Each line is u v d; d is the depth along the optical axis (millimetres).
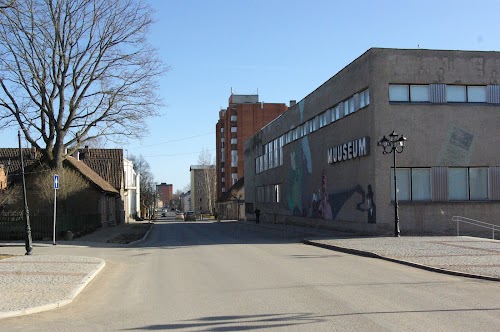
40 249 23422
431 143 26031
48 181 30391
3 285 11531
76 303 9938
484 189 26453
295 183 42281
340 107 30984
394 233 24625
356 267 14453
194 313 8711
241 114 101875
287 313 8484
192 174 159750
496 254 16109
